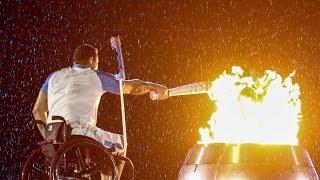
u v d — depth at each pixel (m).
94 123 10.39
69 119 10.02
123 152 10.52
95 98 10.37
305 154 9.66
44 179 10.07
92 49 10.76
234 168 9.18
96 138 10.09
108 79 10.52
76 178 9.37
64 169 9.38
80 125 10.01
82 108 10.15
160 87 10.59
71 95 10.20
